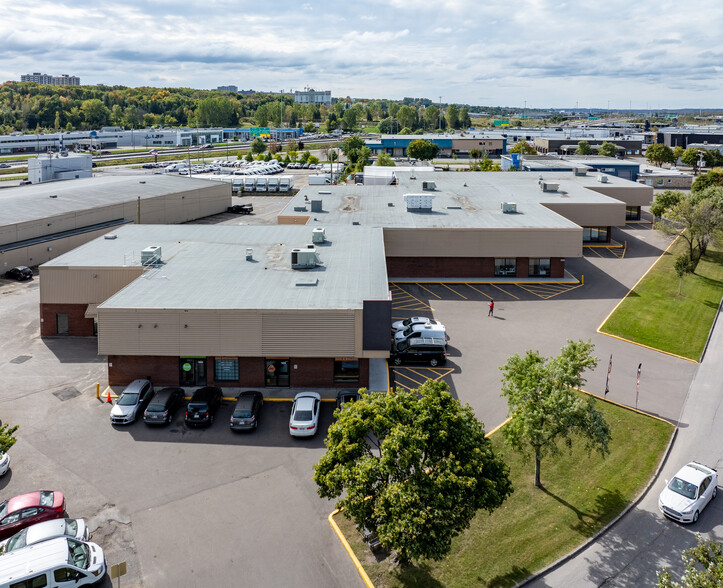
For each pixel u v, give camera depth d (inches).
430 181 3809.1
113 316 1528.1
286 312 1510.8
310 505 1123.3
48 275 1889.8
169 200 3604.8
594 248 3147.1
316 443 1333.7
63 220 2940.5
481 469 919.0
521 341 1900.8
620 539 1055.0
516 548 1024.9
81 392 1553.9
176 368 1569.9
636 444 1350.9
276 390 1566.2
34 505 1047.6
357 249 2127.2
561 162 5078.7
